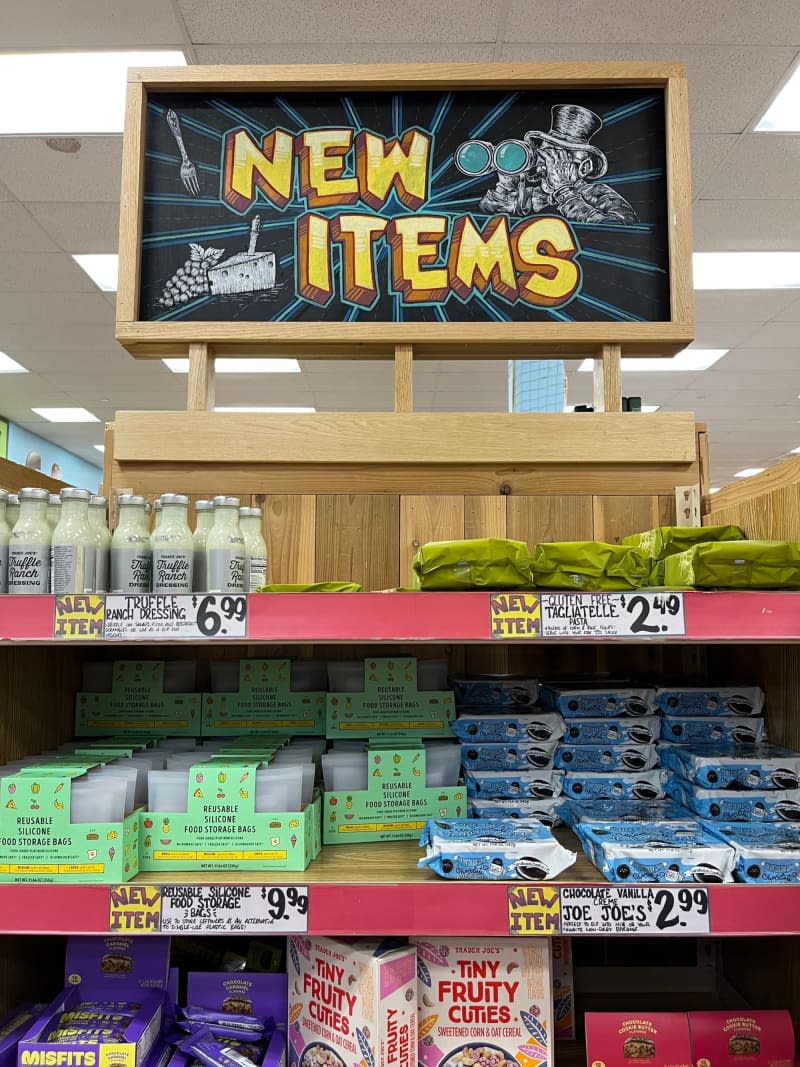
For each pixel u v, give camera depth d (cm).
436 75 156
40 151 394
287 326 151
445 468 152
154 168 158
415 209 156
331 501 154
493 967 108
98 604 101
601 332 150
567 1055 122
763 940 130
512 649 161
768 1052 110
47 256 516
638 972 146
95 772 110
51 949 134
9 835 103
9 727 120
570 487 152
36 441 1052
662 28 309
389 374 745
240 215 156
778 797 120
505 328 150
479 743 135
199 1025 114
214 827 108
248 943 134
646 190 157
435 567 105
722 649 157
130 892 100
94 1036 106
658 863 101
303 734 141
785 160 405
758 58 327
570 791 133
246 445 148
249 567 120
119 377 778
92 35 313
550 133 158
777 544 107
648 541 130
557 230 155
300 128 158
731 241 499
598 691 138
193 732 140
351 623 100
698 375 773
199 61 330
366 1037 100
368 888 100
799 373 768
